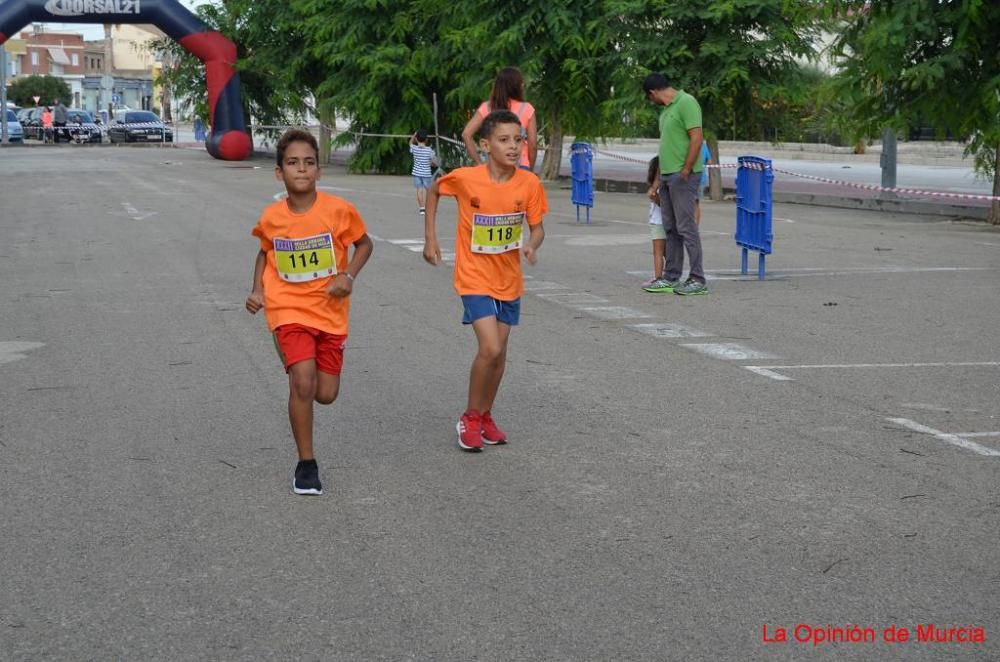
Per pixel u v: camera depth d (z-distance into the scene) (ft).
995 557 15.72
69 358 28.35
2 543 16.35
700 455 20.40
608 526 16.94
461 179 20.61
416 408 23.76
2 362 27.94
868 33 62.18
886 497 18.15
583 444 21.15
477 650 13.03
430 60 123.03
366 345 29.91
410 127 125.70
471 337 31.01
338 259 18.58
